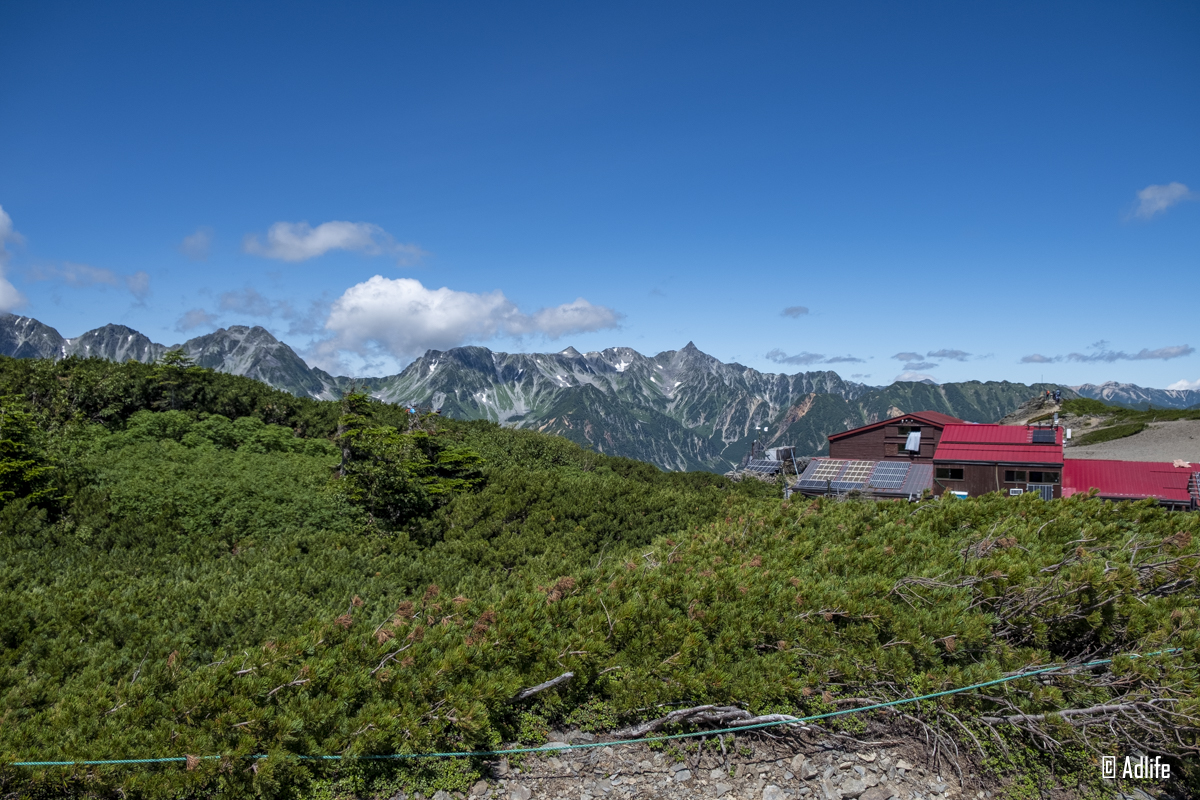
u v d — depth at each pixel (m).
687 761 9.34
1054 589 10.56
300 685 9.38
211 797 7.96
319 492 29.98
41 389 35.12
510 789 8.77
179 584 15.97
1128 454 61.72
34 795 7.45
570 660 9.98
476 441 49.81
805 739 9.70
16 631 12.30
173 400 40.38
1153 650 9.63
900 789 8.98
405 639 10.70
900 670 9.76
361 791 8.44
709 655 10.40
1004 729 9.48
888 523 15.87
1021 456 46.22
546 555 23.34
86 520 21.36
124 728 8.52
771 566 13.48
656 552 16.23
